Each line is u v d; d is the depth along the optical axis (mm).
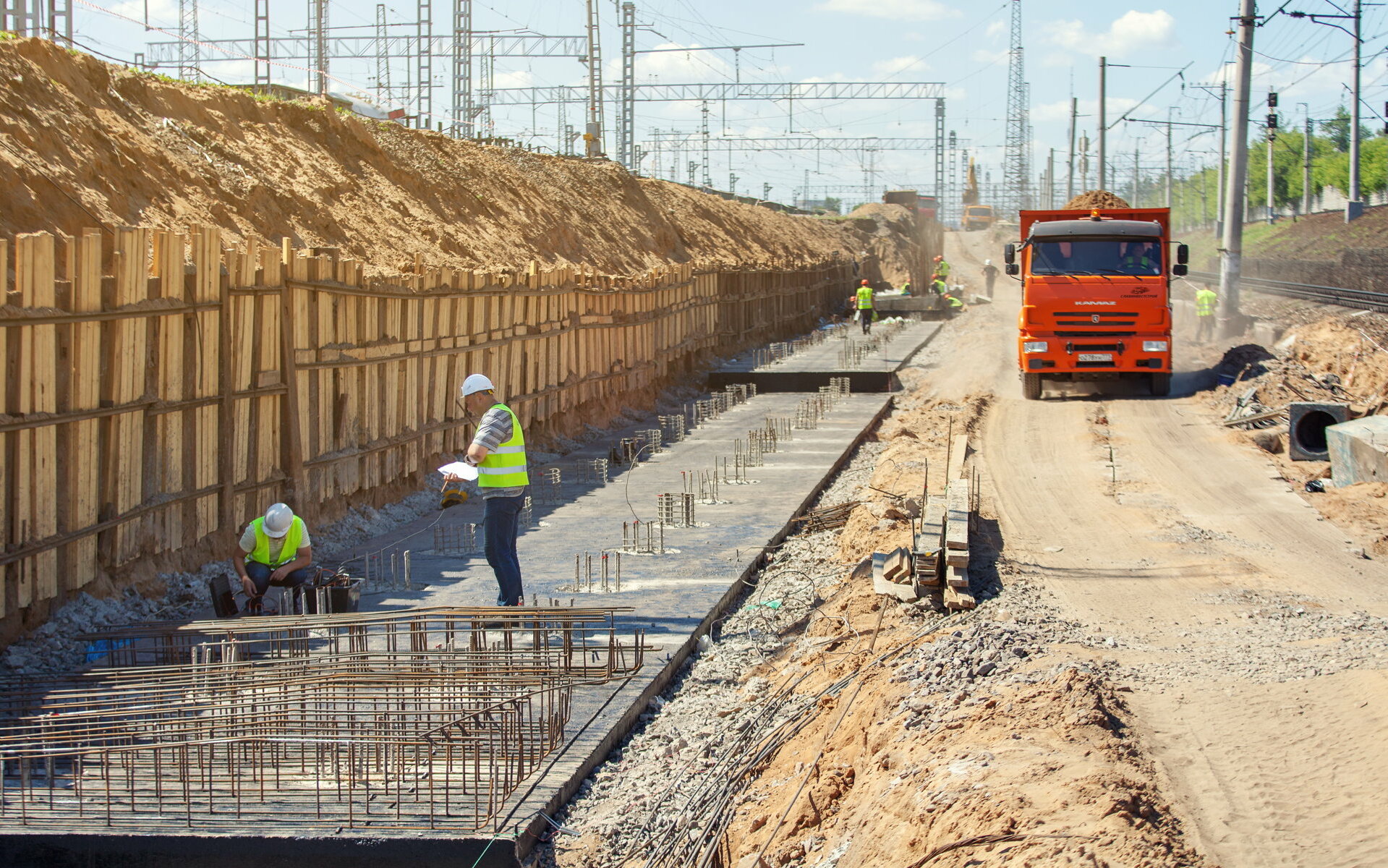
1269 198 70000
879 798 6184
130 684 8031
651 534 13828
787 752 7809
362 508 14602
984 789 5609
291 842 6457
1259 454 17344
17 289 9211
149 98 17062
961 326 46750
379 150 22125
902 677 7828
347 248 18188
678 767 7824
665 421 24781
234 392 11992
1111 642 8477
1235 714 6766
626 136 51062
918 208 85625
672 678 9633
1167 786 5777
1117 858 4781
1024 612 9305
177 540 11336
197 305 11297
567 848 6723
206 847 6477
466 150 27391
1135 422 20406
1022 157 91250
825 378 30766
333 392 13969
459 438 17562
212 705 7582
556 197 31203
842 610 10500
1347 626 8727
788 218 63562
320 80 35219
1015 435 19656
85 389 9977
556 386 21172
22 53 14648
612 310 24641
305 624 8617
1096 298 22797
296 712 7562
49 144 13461
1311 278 46875
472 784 7172
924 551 9977
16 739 7023
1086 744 6160
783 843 6477
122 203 13938
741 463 19188
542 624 9023
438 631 9242
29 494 9414
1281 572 10758
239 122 18891
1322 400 20750
